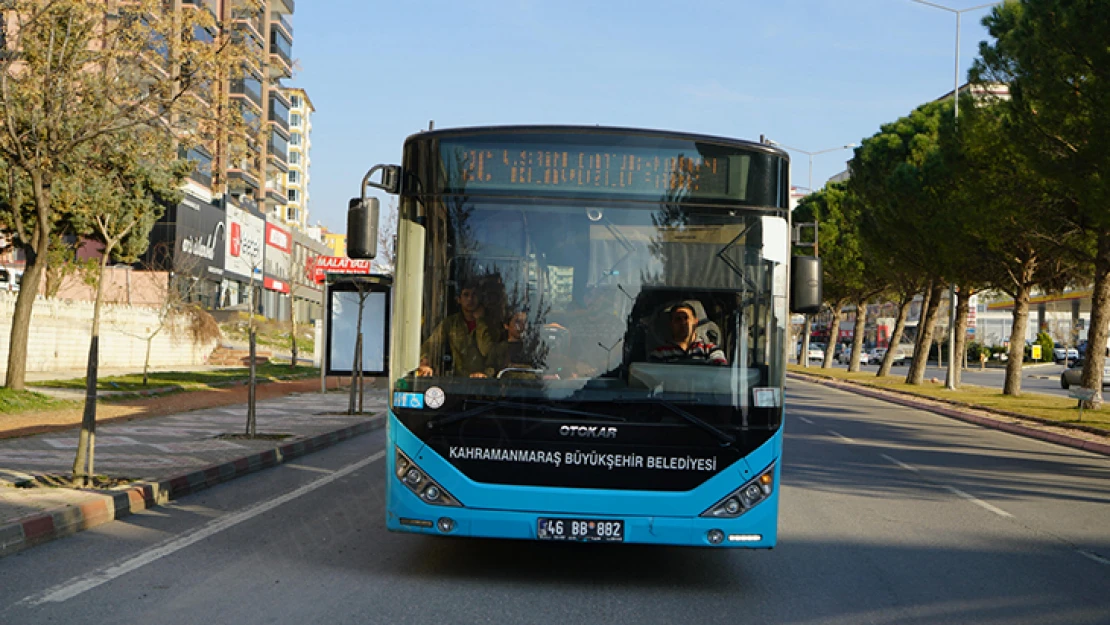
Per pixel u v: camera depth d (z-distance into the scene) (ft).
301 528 28.89
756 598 21.98
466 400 21.57
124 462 39.50
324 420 65.05
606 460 21.31
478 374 21.80
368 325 83.20
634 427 21.40
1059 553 28.35
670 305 22.09
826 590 22.90
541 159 22.59
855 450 57.11
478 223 22.40
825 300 227.61
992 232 93.25
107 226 97.40
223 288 220.64
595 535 21.22
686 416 21.44
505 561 25.11
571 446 21.33
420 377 21.91
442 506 21.45
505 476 21.38
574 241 22.31
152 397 79.61
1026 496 40.55
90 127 57.21
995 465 51.96
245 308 227.81
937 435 70.13
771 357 22.09
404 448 21.74
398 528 21.72
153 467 38.27
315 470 43.37
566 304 22.06
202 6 55.16
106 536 27.12
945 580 24.29
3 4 52.90
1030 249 105.50
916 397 116.47
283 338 215.51
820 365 289.33
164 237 187.52
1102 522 34.37
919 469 48.91
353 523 29.89
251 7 56.65
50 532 26.43
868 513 34.71
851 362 198.59
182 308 144.97
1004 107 79.77
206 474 37.81
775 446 21.80
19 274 145.28
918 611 21.08
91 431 32.89
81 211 92.12
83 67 57.16
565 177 22.53
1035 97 67.87
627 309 22.03
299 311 286.66
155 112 58.70
